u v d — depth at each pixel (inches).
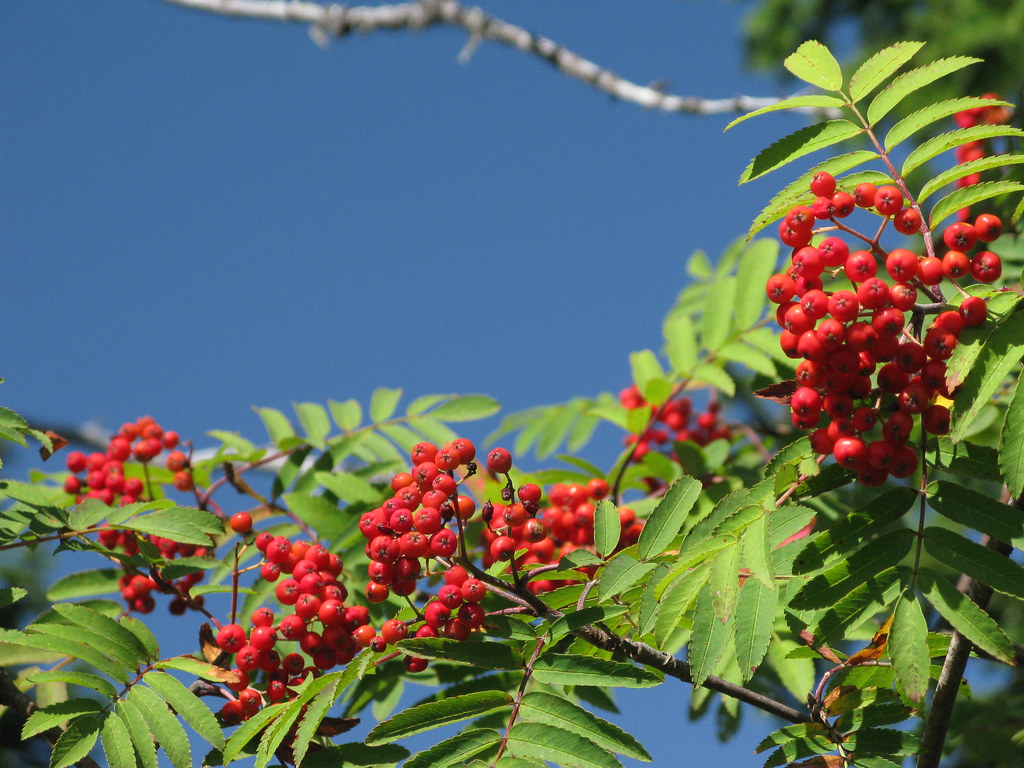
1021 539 58.7
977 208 66.1
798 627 61.2
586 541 66.4
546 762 59.0
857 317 59.6
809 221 60.1
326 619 61.4
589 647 62.1
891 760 60.6
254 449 69.5
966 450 59.6
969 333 59.1
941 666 62.4
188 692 61.0
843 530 59.6
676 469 69.4
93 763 62.6
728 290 70.2
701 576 58.9
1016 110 65.7
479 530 66.6
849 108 61.1
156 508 65.1
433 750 59.2
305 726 59.7
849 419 59.8
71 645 61.2
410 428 69.6
